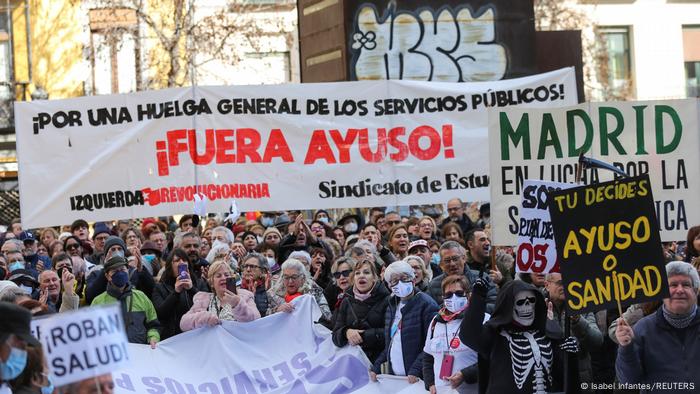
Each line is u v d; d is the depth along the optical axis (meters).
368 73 17.39
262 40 31.67
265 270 11.36
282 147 13.79
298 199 13.82
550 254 9.23
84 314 5.86
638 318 9.16
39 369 6.34
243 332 10.57
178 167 13.68
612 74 35.78
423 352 9.41
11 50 29.53
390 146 14.02
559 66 18.88
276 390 10.38
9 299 8.96
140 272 11.59
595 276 7.96
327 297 11.80
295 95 13.84
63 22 29.92
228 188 13.73
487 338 8.12
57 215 13.66
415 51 17.42
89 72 30.08
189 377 10.36
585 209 8.01
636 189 7.89
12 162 27.84
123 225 16.83
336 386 10.23
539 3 32.53
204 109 13.70
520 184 10.93
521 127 10.93
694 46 36.22
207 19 29.86
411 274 9.60
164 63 30.03
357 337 10.06
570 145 11.03
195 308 10.72
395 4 17.39
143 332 10.66
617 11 35.56
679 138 11.30
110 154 13.65
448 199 14.09
